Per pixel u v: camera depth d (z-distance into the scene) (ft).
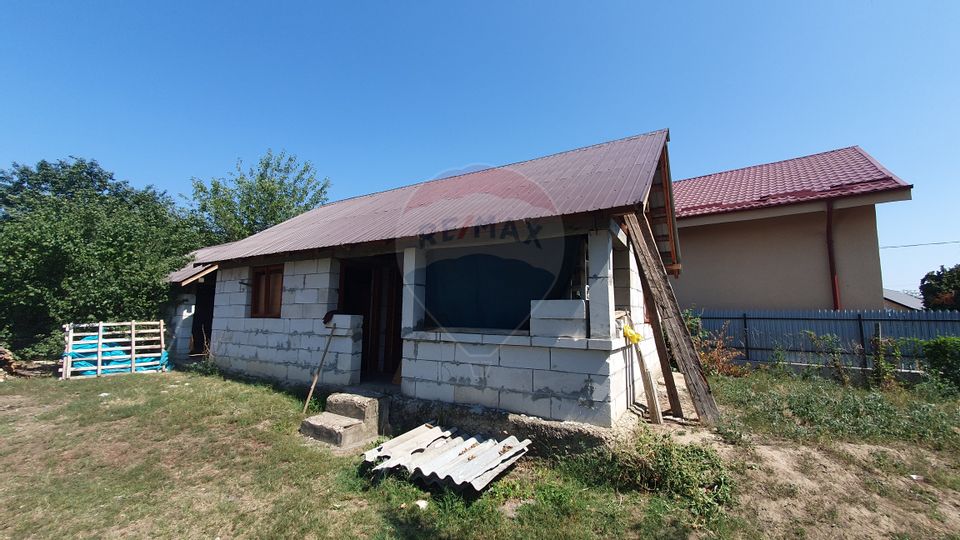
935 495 10.87
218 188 68.90
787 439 14.51
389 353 23.75
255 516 10.35
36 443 15.26
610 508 10.46
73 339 29.17
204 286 38.34
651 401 16.10
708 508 10.05
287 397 20.35
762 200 31.55
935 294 46.06
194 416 17.92
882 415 16.08
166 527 9.89
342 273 22.72
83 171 83.92
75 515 10.41
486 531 9.64
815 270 30.58
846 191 27.94
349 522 10.09
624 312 18.04
